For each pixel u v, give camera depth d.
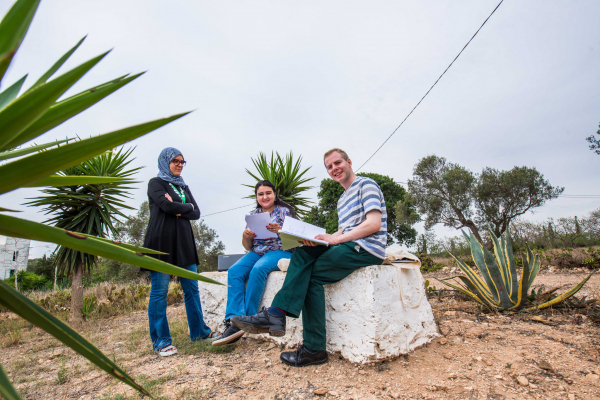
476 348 2.43
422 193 19.72
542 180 16.39
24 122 0.66
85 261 5.16
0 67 0.49
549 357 2.14
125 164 5.87
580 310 3.04
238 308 2.75
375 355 2.18
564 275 5.97
